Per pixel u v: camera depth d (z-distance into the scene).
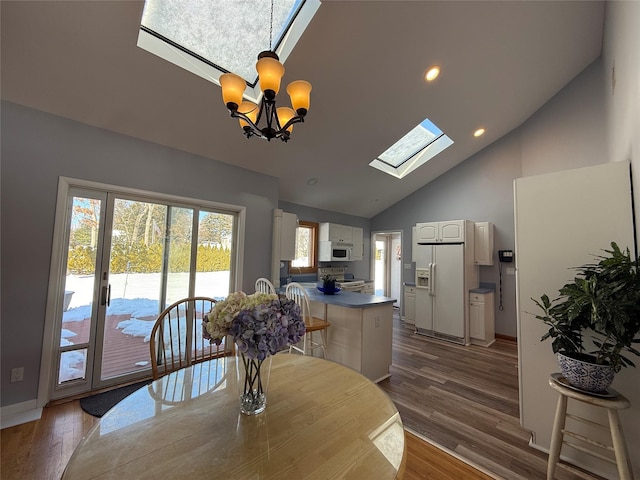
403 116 3.40
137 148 2.77
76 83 2.18
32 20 1.77
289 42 2.32
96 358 2.57
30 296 2.22
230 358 1.62
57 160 2.34
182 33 2.21
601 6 2.54
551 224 1.87
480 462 1.75
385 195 5.64
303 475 0.75
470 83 3.16
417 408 2.36
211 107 2.67
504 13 2.37
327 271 5.62
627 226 1.64
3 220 2.12
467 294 4.27
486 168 4.80
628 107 1.70
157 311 2.96
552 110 3.87
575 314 1.39
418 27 2.32
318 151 3.71
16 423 2.05
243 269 3.60
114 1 1.75
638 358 1.54
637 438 1.54
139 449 0.84
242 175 3.63
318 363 1.55
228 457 0.81
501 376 3.02
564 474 1.66
